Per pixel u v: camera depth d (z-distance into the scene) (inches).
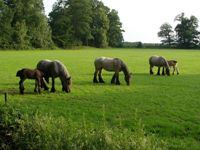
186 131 584.4
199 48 6589.6
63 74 973.2
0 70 1568.7
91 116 681.0
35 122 442.0
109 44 6343.5
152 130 584.4
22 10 4658.0
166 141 524.7
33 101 832.9
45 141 418.0
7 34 4411.9
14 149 429.1
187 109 753.0
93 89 1043.3
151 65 1505.9
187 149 495.8
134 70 1690.5
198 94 952.9
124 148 390.0
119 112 719.7
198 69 1780.3
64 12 5526.6
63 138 413.4
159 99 871.1
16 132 442.3
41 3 4832.7
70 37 5428.2
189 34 6688.0
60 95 926.4
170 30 7037.4
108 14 6323.8
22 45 4471.0
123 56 2977.4
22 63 1991.9
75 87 1083.3
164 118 669.9
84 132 419.8
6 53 3309.5
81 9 5521.7
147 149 391.5
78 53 3459.6
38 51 3951.8
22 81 933.2
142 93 968.9
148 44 6727.4
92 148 394.3
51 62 978.7
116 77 1160.8
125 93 968.3
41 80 980.6
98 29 5792.3
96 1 6186.0
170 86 1118.4
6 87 1056.2
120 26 6422.2
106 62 1171.9
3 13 4426.7
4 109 476.1
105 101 842.2
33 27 4712.1
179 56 3117.6
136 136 408.2
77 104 801.6
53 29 5521.7
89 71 1599.4
